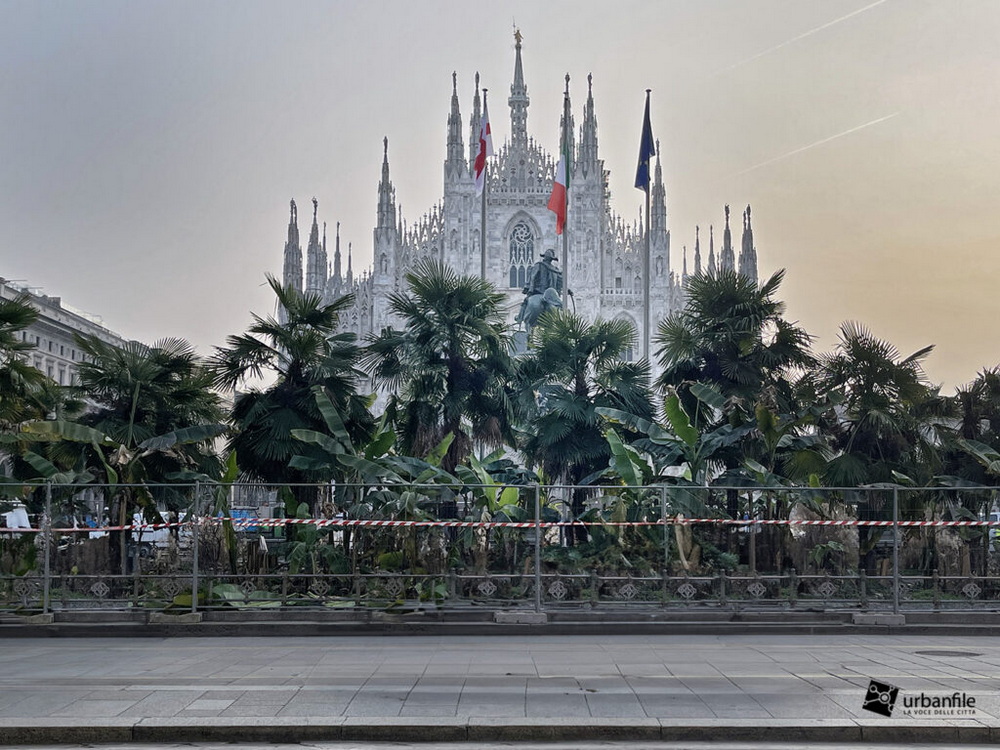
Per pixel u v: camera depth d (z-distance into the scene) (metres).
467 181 109.00
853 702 12.53
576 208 107.69
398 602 22.39
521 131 110.50
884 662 16.28
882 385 30.72
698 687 13.66
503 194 108.81
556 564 23.16
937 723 11.27
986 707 12.16
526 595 22.80
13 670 15.62
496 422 36.59
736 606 22.50
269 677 14.75
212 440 32.12
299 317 31.11
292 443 28.53
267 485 23.36
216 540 23.12
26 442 30.89
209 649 18.77
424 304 36.25
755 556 23.02
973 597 23.11
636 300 108.38
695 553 23.02
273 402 29.72
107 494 23.98
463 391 35.47
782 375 33.31
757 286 34.41
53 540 23.00
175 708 12.25
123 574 22.89
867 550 24.05
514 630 21.33
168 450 29.33
